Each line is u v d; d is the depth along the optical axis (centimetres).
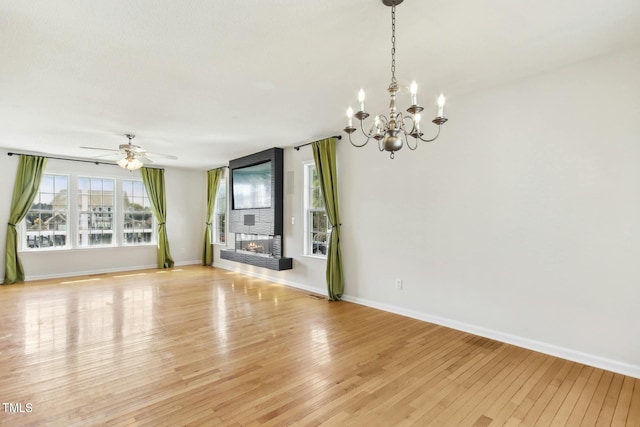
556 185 293
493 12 207
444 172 370
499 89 325
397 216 418
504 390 238
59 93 327
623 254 261
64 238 670
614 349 265
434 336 341
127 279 642
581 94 279
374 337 339
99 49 245
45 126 441
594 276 274
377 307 443
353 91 330
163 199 787
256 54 256
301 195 565
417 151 396
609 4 200
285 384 245
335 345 318
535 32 231
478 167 342
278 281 614
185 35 228
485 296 339
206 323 382
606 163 268
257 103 362
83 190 690
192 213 848
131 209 757
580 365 276
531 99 305
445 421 203
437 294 379
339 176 493
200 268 780
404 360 285
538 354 298
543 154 300
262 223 618
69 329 360
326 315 413
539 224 303
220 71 284
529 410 214
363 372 264
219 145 567
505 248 324
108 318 399
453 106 360
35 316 405
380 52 255
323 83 311
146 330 358
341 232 491
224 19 210
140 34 226
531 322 308
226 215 782
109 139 516
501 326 328
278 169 589
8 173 603
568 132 286
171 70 281
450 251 366
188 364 277
